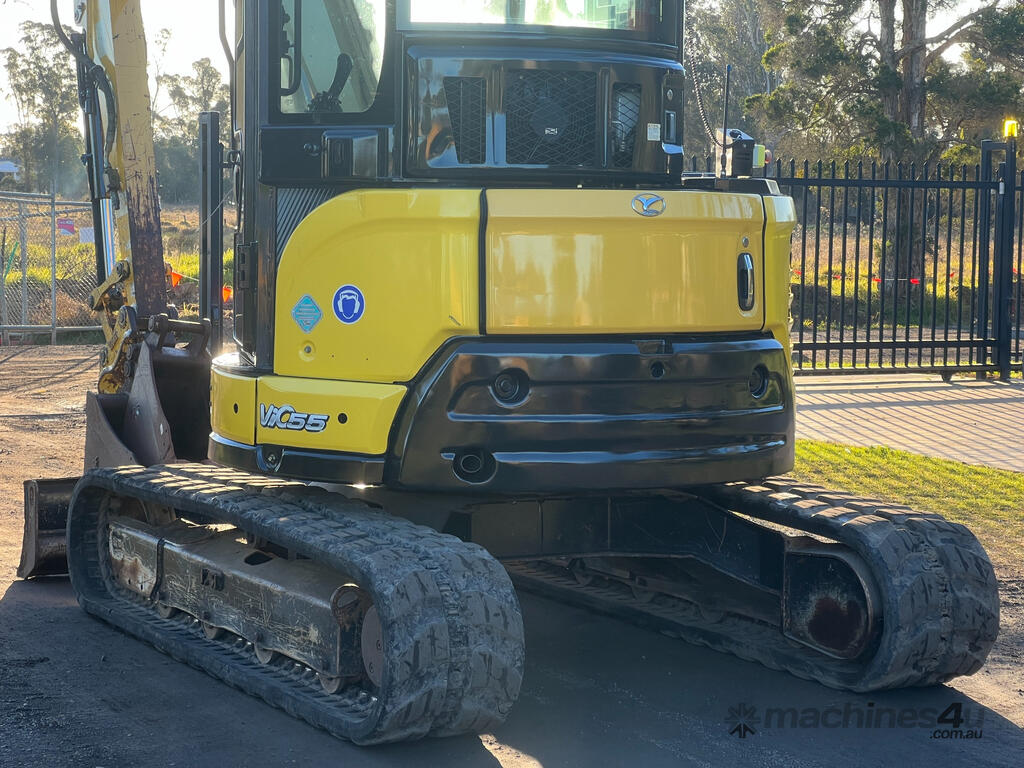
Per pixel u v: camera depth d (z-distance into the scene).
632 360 4.90
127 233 7.48
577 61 5.01
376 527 4.76
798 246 41.12
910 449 11.59
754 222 5.17
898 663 5.01
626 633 6.26
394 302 4.81
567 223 4.79
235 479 5.81
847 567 5.21
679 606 6.40
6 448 11.67
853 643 5.16
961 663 5.15
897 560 5.04
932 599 5.02
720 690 5.36
